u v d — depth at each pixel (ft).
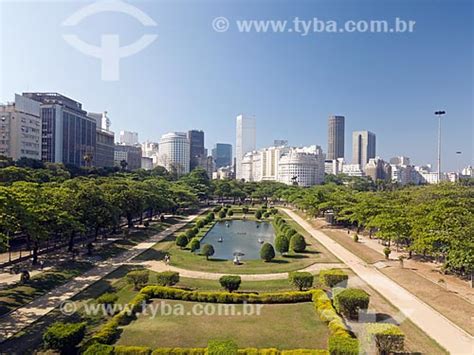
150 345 78.07
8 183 200.34
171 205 311.47
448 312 98.99
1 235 107.34
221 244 220.84
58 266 142.92
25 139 386.11
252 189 539.70
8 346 77.82
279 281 130.52
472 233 127.85
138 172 482.28
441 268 142.20
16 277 127.13
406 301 107.96
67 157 471.62
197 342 79.87
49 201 150.00
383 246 199.21
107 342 78.59
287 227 235.61
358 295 93.71
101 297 100.07
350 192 350.84
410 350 77.25
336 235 239.71
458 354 75.77
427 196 242.78
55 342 72.74
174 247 193.47
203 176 538.88
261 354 72.38
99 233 223.92
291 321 92.27
